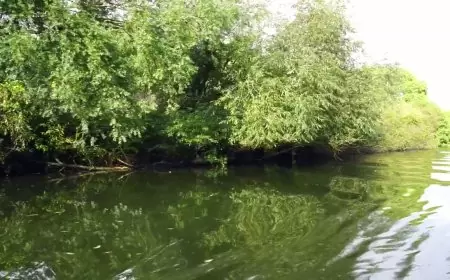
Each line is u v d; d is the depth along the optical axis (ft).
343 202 44.65
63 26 46.75
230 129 69.31
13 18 44.70
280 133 68.39
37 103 50.62
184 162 73.82
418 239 31.58
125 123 53.36
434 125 135.64
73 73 44.60
